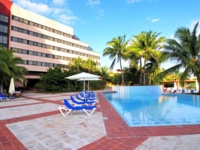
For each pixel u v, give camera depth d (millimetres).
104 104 9312
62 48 42875
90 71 35125
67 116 6105
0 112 7012
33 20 35906
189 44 13219
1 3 30094
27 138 3703
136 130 4211
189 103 11453
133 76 24781
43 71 37406
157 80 15586
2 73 15914
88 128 4477
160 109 8867
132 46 20812
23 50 33438
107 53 23859
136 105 10664
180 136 3699
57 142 3449
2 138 3715
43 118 5777
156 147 3113
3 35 30141
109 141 3479
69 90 23859
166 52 14633
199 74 13523
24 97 14852
